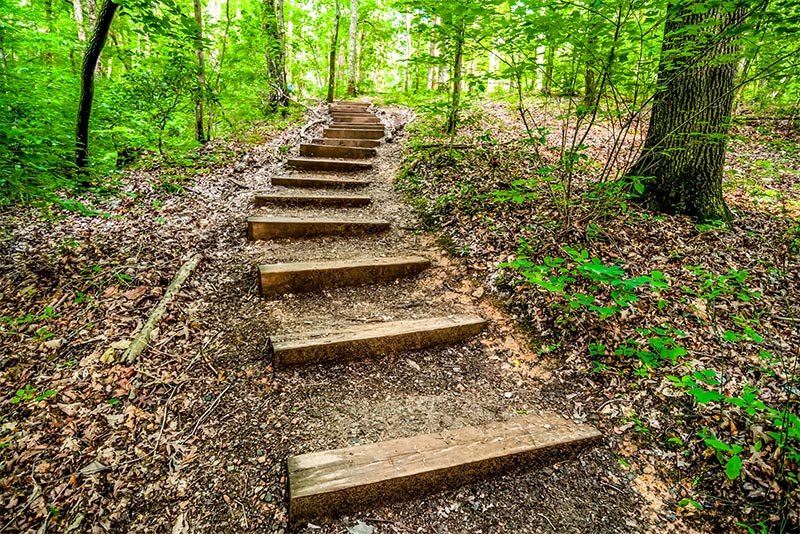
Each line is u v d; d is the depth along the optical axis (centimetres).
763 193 491
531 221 398
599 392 250
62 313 294
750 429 205
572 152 328
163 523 177
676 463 206
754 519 176
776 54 271
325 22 1712
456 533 180
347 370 270
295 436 217
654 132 415
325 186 561
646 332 270
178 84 614
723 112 383
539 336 295
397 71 2295
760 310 286
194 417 226
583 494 198
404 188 560
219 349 273
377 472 191
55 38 711
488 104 1128
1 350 262
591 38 270
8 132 299
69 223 428
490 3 275
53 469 195
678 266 329
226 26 807
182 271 336
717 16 313
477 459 200
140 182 533
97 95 666
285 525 179
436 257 401
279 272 330
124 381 242
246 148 707
